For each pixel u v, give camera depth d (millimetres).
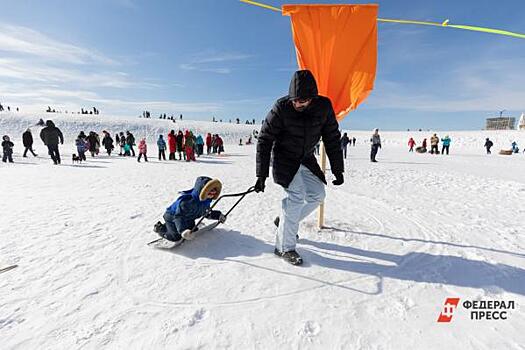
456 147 35750
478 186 7137
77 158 13250
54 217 4289
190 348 1722
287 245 2848
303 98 2301
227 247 3170
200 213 3217
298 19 3283
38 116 40875
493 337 1824
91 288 2354
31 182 7508
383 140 48781
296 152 2746
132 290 2328
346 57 3318
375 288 2385
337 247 3184
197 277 2527
